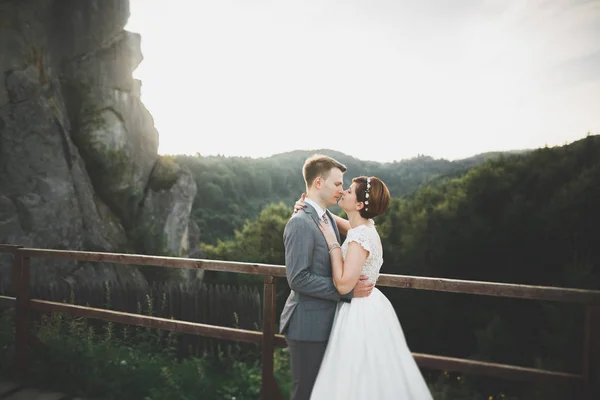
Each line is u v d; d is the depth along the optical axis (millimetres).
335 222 2713
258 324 8031
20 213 14992
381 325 2312
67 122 19000
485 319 16688
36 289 8539
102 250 18078
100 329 5973
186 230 24359
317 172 2393
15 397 3412
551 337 8609
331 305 2385
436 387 5434
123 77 21531
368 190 2330
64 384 3600
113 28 20859
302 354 2371
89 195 18250
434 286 2584
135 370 3881
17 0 17062
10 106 15516
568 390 2266
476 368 2477
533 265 18234
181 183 23797
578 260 16109
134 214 21234
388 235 27328
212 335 3205
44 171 15922
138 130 22438
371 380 2217
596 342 2195
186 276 22422
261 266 2982
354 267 2215
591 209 17156
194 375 4098
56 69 19094
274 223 38969
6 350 4129
